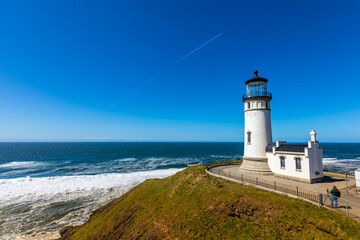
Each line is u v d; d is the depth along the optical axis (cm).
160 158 9356
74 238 1912
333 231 941
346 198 1386
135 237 1468
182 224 1377
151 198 2112
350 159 9456
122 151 14025
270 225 1116
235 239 1110
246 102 2505
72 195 3309
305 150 1867
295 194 1417
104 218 2117
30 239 2061
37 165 6894
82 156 10275
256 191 1496
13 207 2809
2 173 5372
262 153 2316
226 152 13212
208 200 1536
